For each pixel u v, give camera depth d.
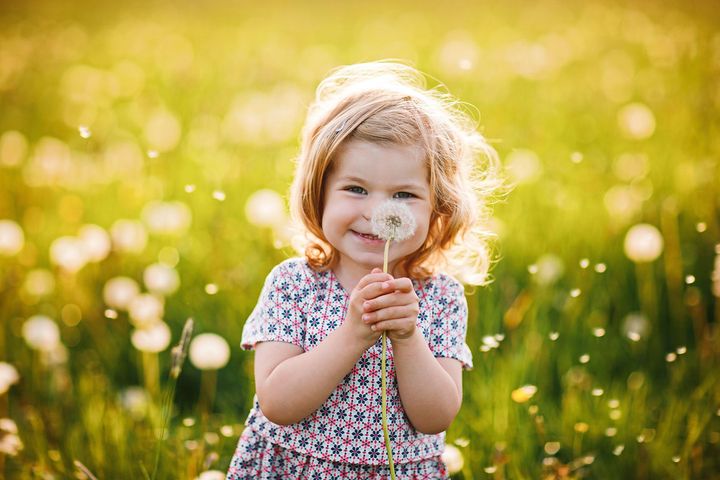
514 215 3.93
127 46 9.35
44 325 2.90
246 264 3.62
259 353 1.89
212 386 3.05
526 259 3.59
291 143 5.59
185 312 3.35
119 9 12.48
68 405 2.88
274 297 1.92
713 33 8.37
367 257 1.78
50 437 2.61
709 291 3.47
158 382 2.77
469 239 2.16
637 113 4.62
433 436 1.91
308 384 1.74
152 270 3.19
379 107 1.81
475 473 2.39
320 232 1.89
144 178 4.80
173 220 3.82
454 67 7.08
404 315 1.69
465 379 2.80
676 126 5.40
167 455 2.44
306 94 6.59
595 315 3.28
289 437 1.85
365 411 1.85
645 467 2.52
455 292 1.98
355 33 9.99
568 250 3.67
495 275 3.37
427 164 1.80
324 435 1.84
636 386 2.88
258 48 9.02
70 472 2.43
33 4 12.59
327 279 1.92
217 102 6.62
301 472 1.87
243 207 4.33
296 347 1.88
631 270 3.56
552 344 3.04
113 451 2.49
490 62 7.65
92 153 5.50
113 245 3.62
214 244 3.77
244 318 3.29
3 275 3.61
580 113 6.12
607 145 5.34
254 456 1.90
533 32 9.56
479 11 11.59
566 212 4.11
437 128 1.85
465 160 2.02
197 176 4.81
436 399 1.77
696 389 2.87
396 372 1.79
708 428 2.67
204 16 11.97
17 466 2.46
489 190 2.27
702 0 10.75
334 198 1.79
